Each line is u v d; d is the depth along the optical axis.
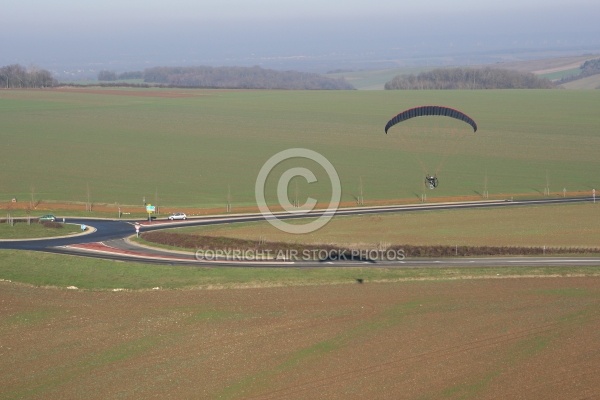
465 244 102.62
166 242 105.62
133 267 91.31
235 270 89.38
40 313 73.44
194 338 65.00
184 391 53.78
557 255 97.25
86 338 65.50
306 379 55.34
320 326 67.69
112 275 88.69
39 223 119.69
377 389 53.34
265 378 55.69
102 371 57.81
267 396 52.50
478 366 57.53
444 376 55.66
